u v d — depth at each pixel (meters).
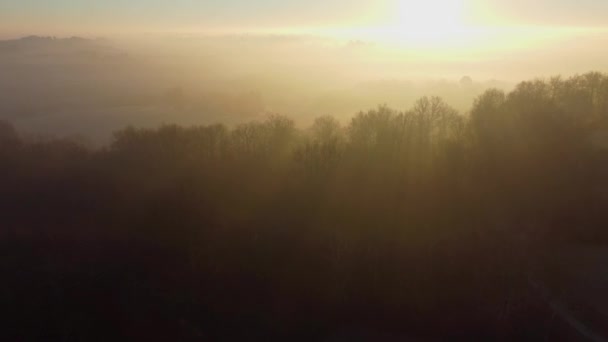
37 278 25.91
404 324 25.67
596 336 24.42
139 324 24.00
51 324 23.22
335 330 25.48
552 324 25.02
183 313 25.14
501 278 27.56
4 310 23.66
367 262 28.12
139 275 27.14
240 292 26.91
